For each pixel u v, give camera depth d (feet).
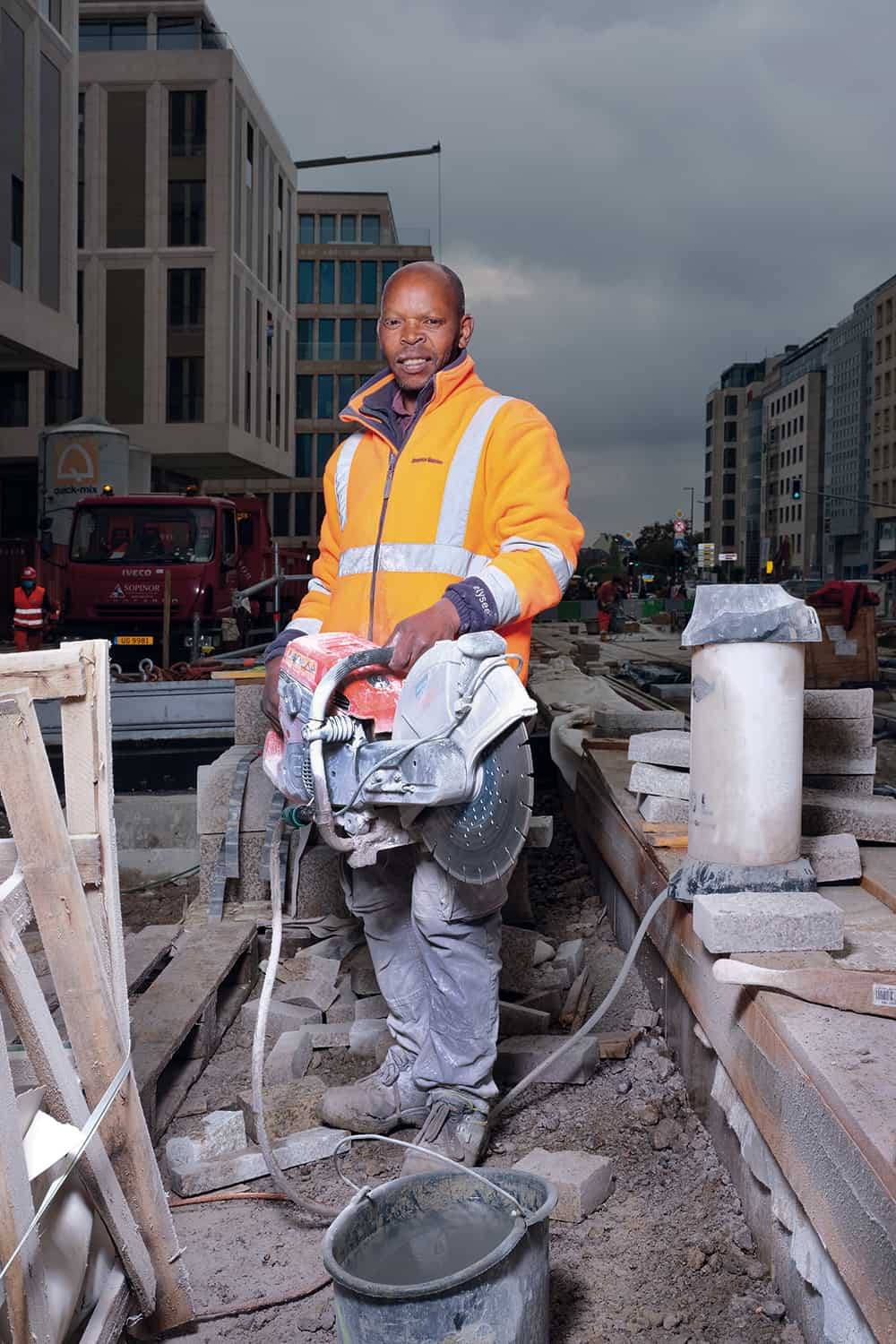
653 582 293.23
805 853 11.10
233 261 162.40
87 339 160.56
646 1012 13.55
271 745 10.36
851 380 445.78
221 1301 8.68
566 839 22.40
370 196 262.26
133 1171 7.77
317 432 256.93
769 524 556.92
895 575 255.50
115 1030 7.48
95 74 158.40
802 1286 7.85
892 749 35.14
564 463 10.65
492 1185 7.52
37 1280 6.31
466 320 10.87
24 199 95.66
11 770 7.01
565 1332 8.08
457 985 10.05
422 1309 6.55
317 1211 9.50
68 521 85.81
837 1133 6.72
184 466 179.01
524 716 8.58
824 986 8.20
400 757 8.82
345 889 10.94
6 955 6.57
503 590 9.56
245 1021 14.10
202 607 56.59
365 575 10.63
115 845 7.87
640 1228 9.43
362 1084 11.21
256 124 174.91
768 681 9.61
